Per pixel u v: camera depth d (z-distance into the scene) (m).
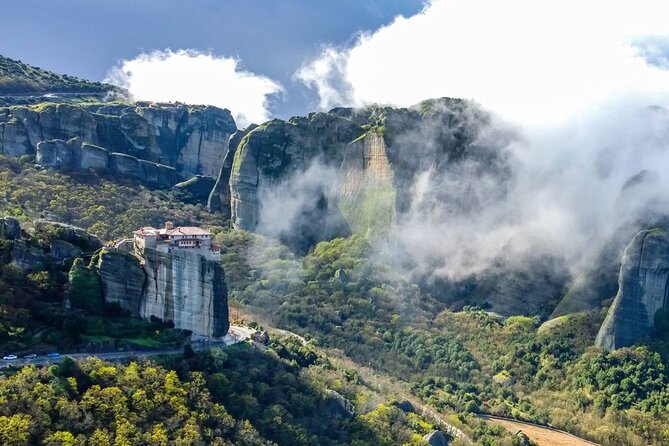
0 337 145.50
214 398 152.75
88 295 162.88
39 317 155.25
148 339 163.12
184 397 144.12
